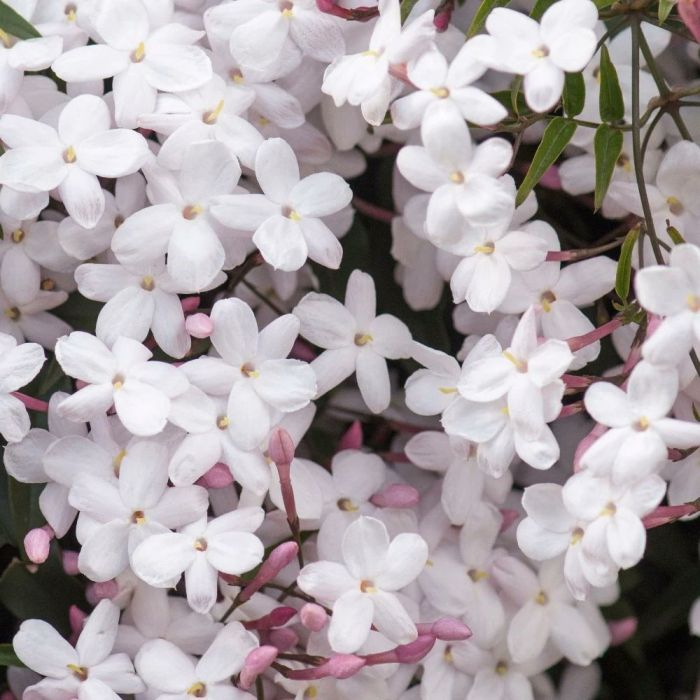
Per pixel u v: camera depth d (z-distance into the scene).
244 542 0.57
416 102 0.56
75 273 0.58
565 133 0.58
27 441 0.58
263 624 0.58
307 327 0.59
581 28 0.56
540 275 0.59
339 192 0.58
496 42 0.56
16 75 0.58
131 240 0.57
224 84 0.58
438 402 0.58
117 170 0.57
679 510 0.57
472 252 0.58
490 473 0.57
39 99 0.58
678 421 0.56
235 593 0.59
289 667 0.59
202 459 0.57
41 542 0.58
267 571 0.57
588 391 0.56
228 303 0.57
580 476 0.56
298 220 0.58
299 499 0.59
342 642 0.57
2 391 0.57
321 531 0.59
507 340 0.59
